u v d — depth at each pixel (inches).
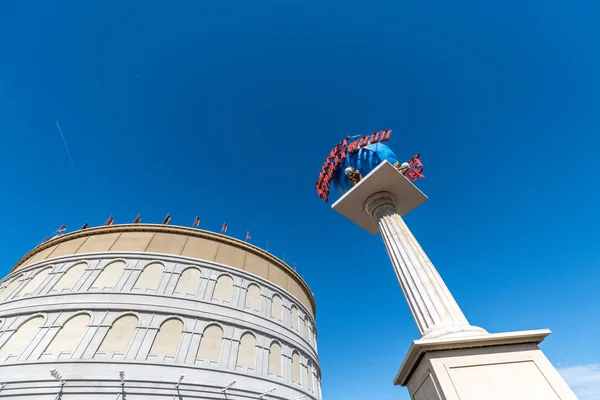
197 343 786.8
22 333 756.6
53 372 606.5
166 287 887.7
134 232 1088.2
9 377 635.5
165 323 805.9
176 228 1110.4
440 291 249.3
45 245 1141.7
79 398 619.2
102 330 744.3
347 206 365.4
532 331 199.9
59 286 875.4
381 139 403.5
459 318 231.6
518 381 179.2
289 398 842.8
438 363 185.8
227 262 1076.5
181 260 979.9
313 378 1037.2
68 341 721.0
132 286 867.4
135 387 658.8
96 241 1053.2
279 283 1181.1
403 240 300.7
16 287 943.7
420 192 358.9
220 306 904.9
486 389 174.4
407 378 225.6
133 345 727.1
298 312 1169.4
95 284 866.8
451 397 167.9
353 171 389.7
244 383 772.6
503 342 197.0
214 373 748.6
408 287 265.4
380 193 349.4
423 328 235.9
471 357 189.9
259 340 898.7
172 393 676.1
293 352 993.5
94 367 667.4
